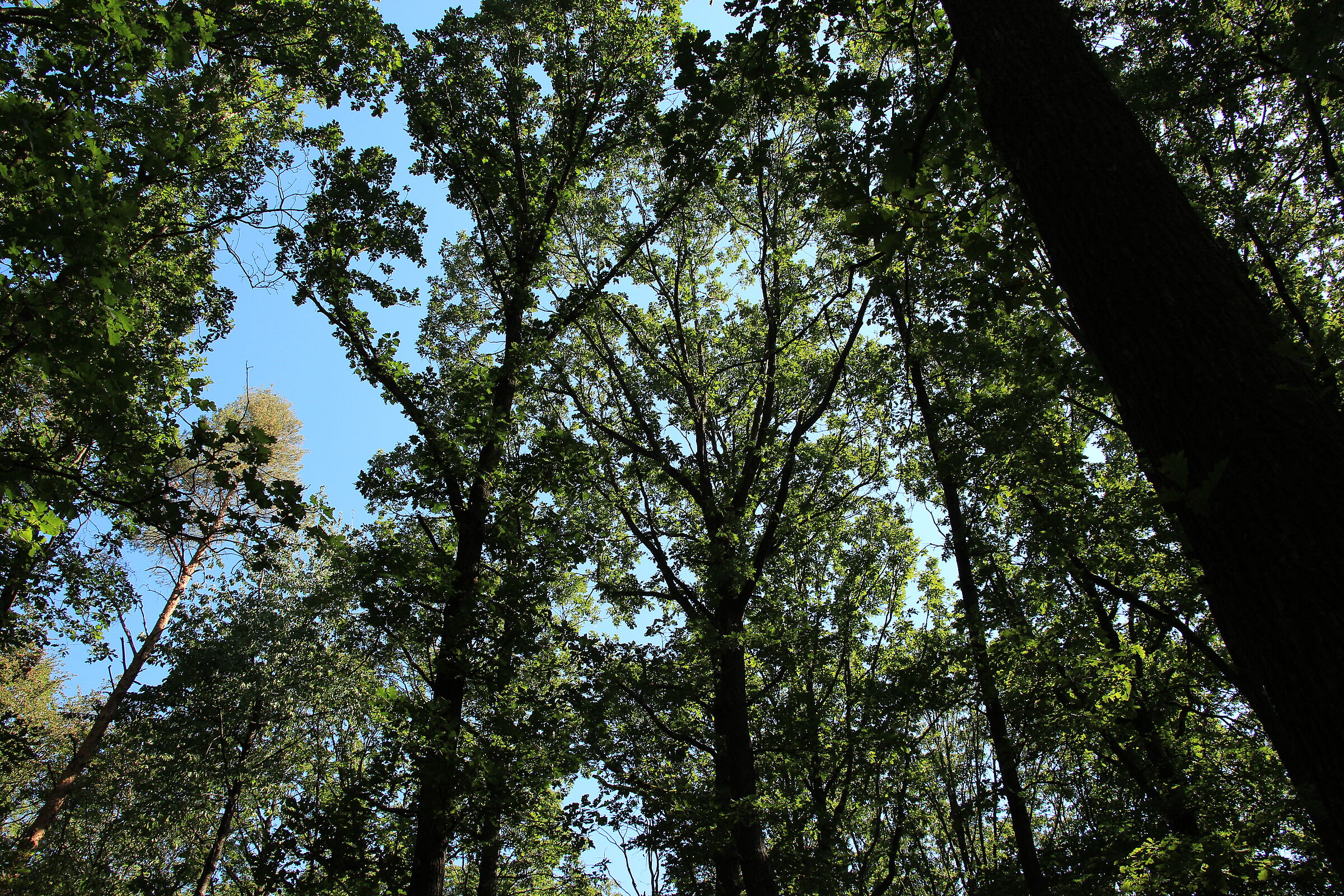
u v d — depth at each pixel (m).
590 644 11.01
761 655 13.06
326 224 10.00
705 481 12.93
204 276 10.84
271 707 18.86
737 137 8.09
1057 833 14.70
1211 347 2.60
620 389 14.35
